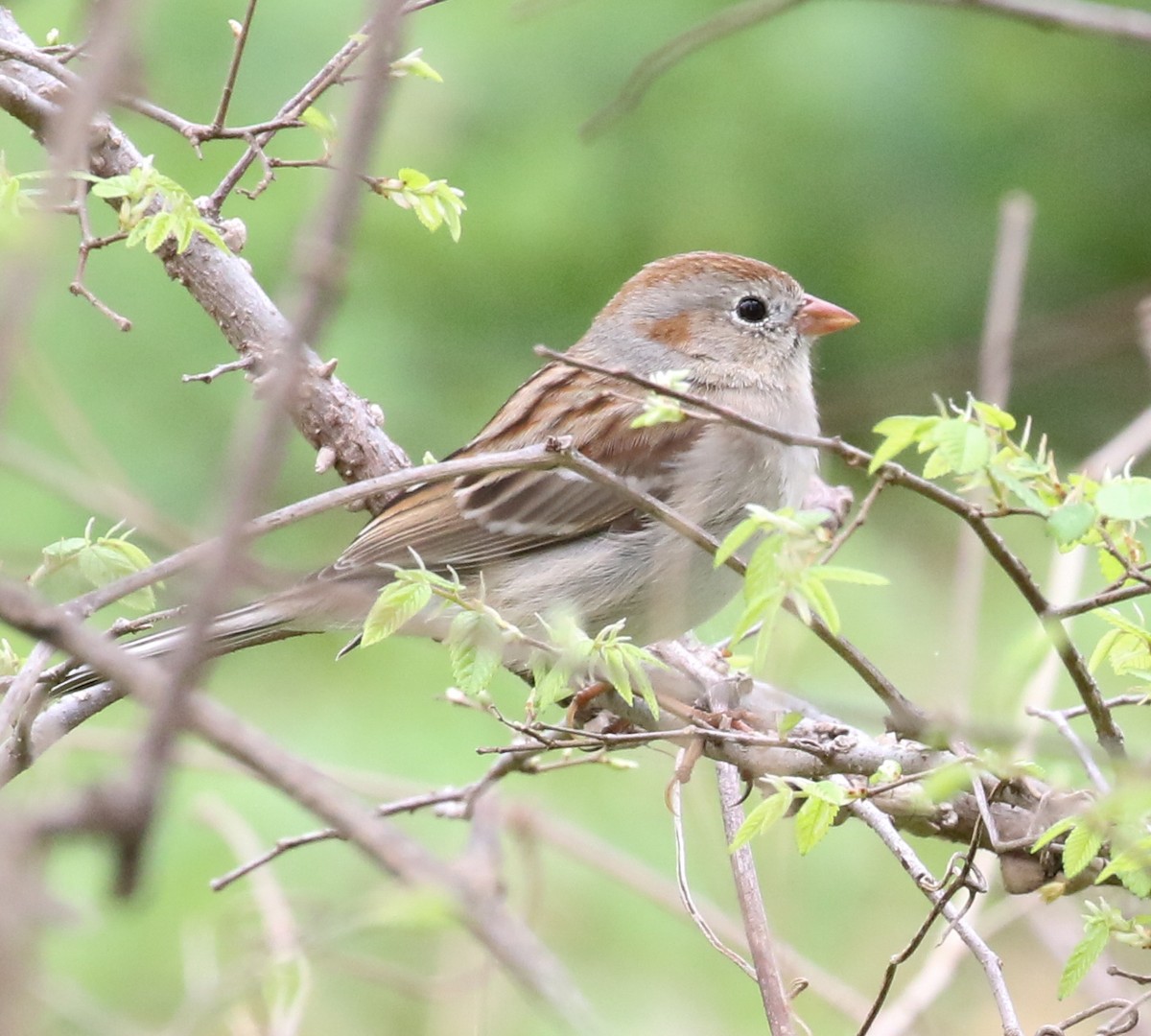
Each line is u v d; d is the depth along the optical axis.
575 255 13.86
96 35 3.35
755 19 6.48
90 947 9.19
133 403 11.87
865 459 5.07
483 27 13.86
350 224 3.18
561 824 8.88
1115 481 5.10
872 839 10.60
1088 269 15.30
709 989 9.92
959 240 14.75
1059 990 5.45
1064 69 14.95
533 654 5.99
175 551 5.50
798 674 9.83
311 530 11.11
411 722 10.47
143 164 6.57
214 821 8.53
